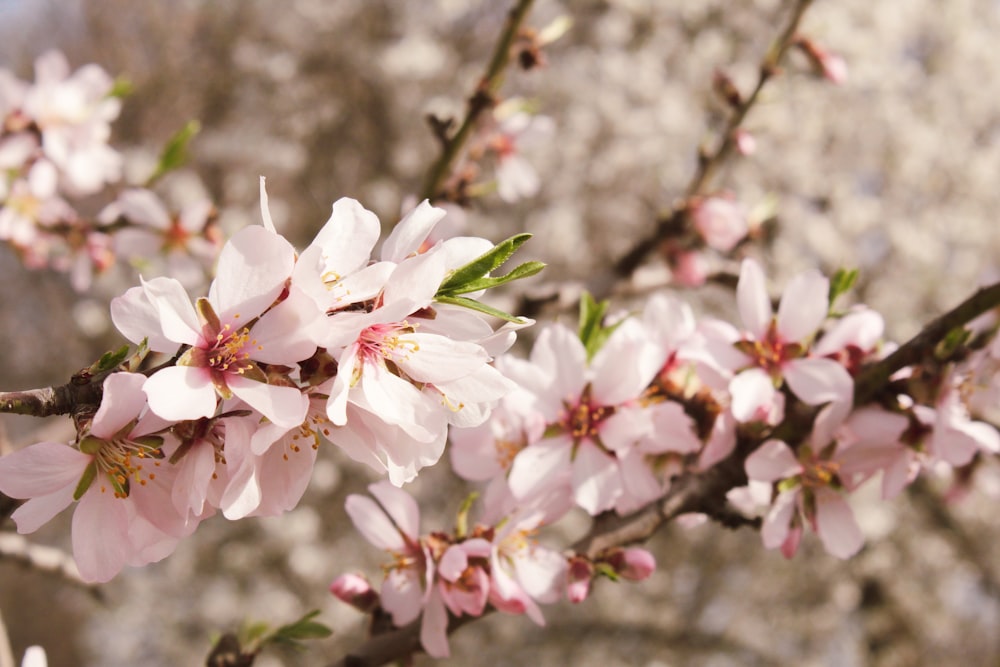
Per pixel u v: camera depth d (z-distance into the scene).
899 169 10.50
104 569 1.25
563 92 10.25
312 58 11.43
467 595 1.86
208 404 1.15
